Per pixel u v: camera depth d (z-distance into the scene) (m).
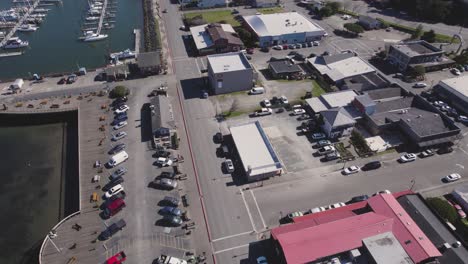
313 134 87.50
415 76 112.12
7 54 128.25
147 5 165.12
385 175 78.38
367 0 178.38
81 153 81.81
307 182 76.25
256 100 101.31
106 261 60.12
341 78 107.56
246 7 166.75
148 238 64.25
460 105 99.00
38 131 93.94
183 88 106.12
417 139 82.81
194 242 63.97
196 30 135.12
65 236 64.06
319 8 159.25
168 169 78.19
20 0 171.62
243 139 83.12
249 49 127.06
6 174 81.44
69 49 132.62
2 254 65.69
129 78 110.12
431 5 153.62
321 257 54.06
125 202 70.50
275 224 67.38
